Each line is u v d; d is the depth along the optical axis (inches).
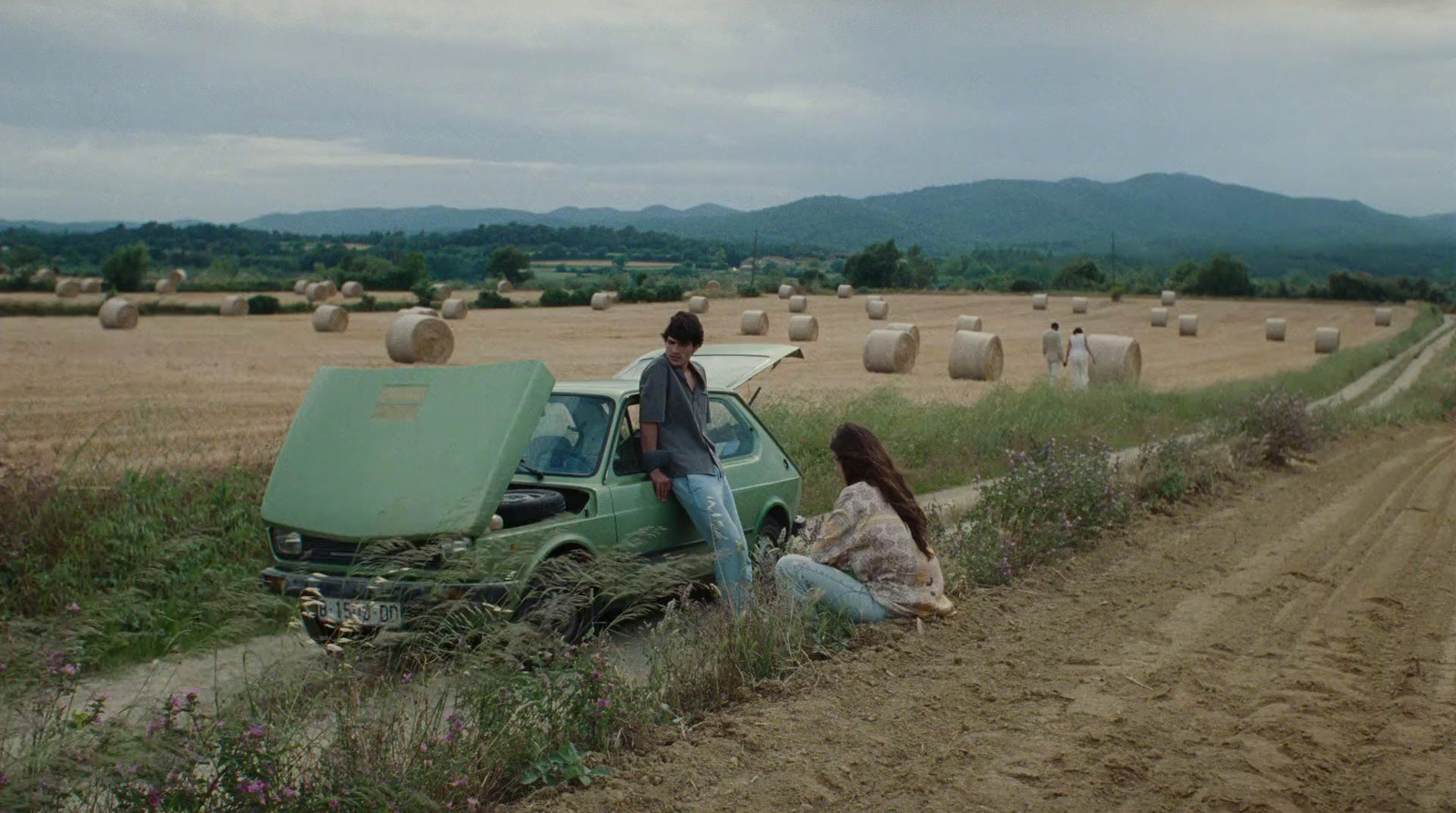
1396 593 303.6
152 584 260.1
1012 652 240.7
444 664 197.3
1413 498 480.1
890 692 213.2
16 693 140.9
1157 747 186.7
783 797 164.9
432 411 238.4
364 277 3619.6
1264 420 583.5
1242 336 2212.1
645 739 186.7
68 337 1422.2
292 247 6801.2
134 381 866.8
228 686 195.5
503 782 168.2
